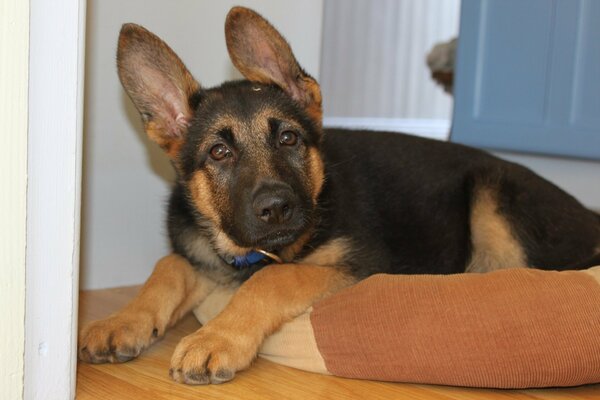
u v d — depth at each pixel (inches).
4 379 28.7
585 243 40.4
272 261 37.6
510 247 40.9
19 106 28.0
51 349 30.1
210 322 33.2
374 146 42.4
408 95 91.7
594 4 50.2
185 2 44.9
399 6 88.8
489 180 41.6
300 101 38.4
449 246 41.6
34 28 28.5
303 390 32.0
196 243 38.1
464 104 55.7
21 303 28.7
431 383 32.5
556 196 41.5
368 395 31.8
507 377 31.4
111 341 33.7
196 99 37.7
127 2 43.2
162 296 36.0
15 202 28.3
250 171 35.7
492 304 31.8
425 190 41.6
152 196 45.5
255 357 33.9
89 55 42.4
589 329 31.1
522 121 53.6
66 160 29.7
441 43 78.2
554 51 51.9
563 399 32.1
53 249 29.8
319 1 49.4
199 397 31.3
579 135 51.7
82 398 31.0
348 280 36.4
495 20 53.7
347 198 39.0
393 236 40.3
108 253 44.6
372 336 32.4
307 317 33.9
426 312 32.1
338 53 86.4
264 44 38.2
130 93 36.4
